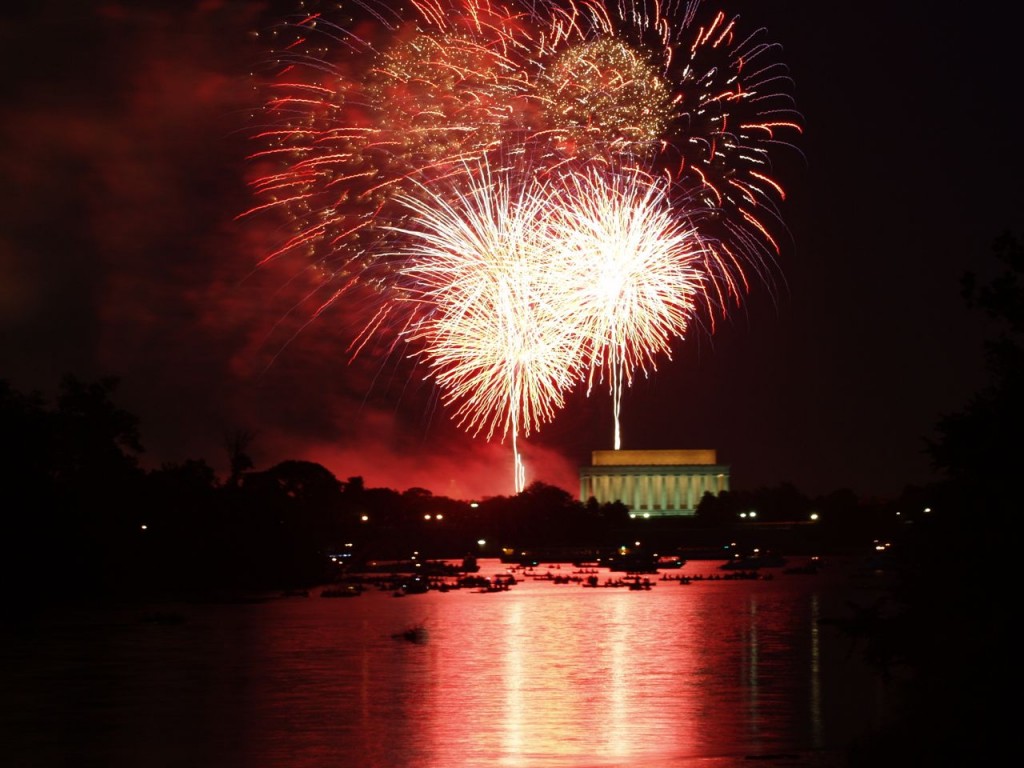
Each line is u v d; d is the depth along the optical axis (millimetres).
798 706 87562
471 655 121375
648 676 104812
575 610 178875
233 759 71250
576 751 72375
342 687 99188
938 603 57312
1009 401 55906
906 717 65688
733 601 194750
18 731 80188
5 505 171750
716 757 69562
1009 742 53094
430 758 70875
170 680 103812
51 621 160125
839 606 182000
